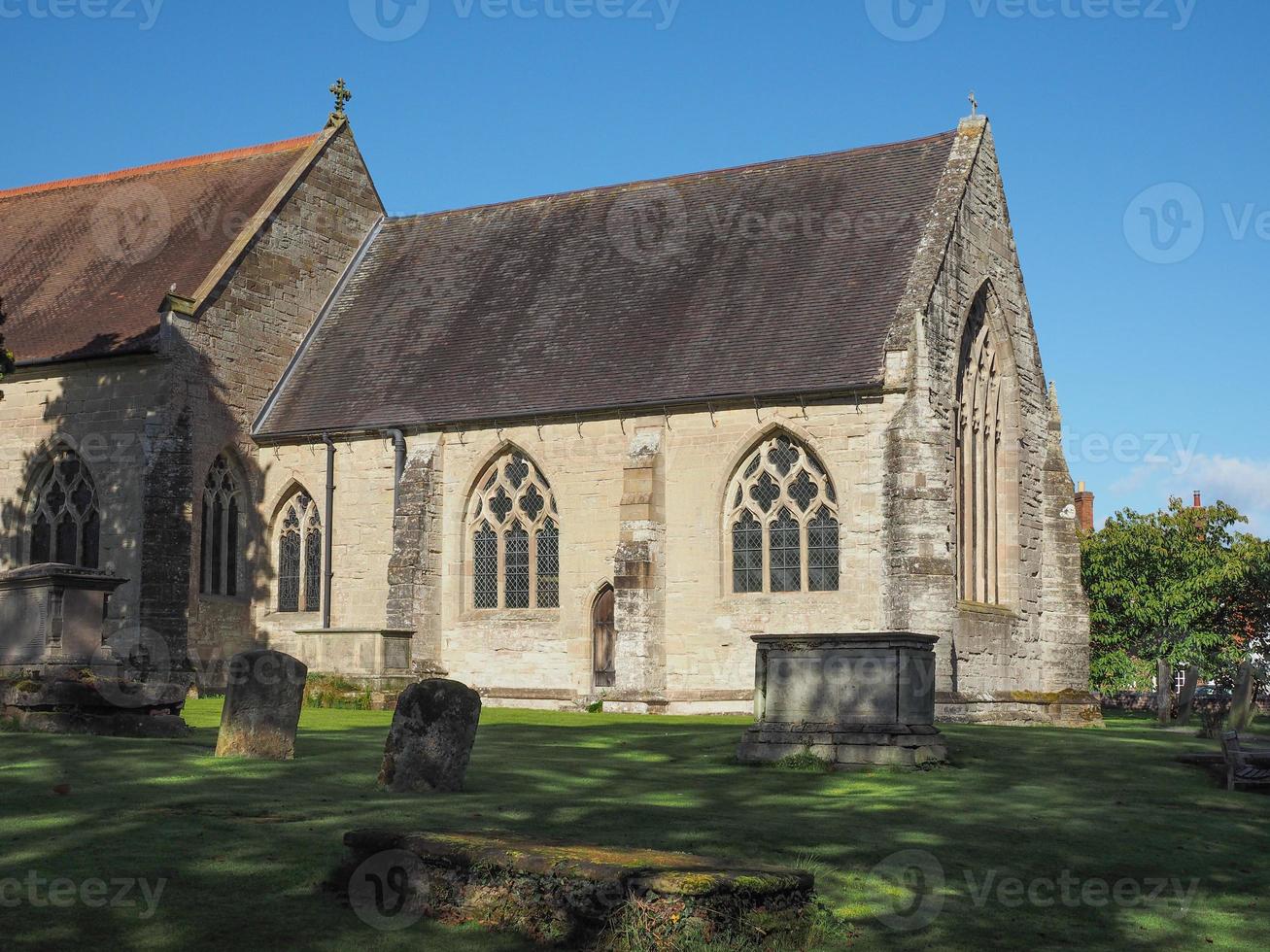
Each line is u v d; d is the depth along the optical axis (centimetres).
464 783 2008
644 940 1198
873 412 3859
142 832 1547
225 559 4647
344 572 4584
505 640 4366
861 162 4619
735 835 1655
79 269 5050
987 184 4384
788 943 1262
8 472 4634
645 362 4262
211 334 4553
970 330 4288
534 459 4356
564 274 4788
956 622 3931
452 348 4688
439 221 5297
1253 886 1589
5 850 1459
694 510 4094
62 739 2327
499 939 1257
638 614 4022
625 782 2128
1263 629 6025
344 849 1490
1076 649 4491
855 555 3853
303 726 3019
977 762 2472
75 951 1188
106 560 4409
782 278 4338
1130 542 5725
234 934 1244
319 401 4712
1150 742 2866
